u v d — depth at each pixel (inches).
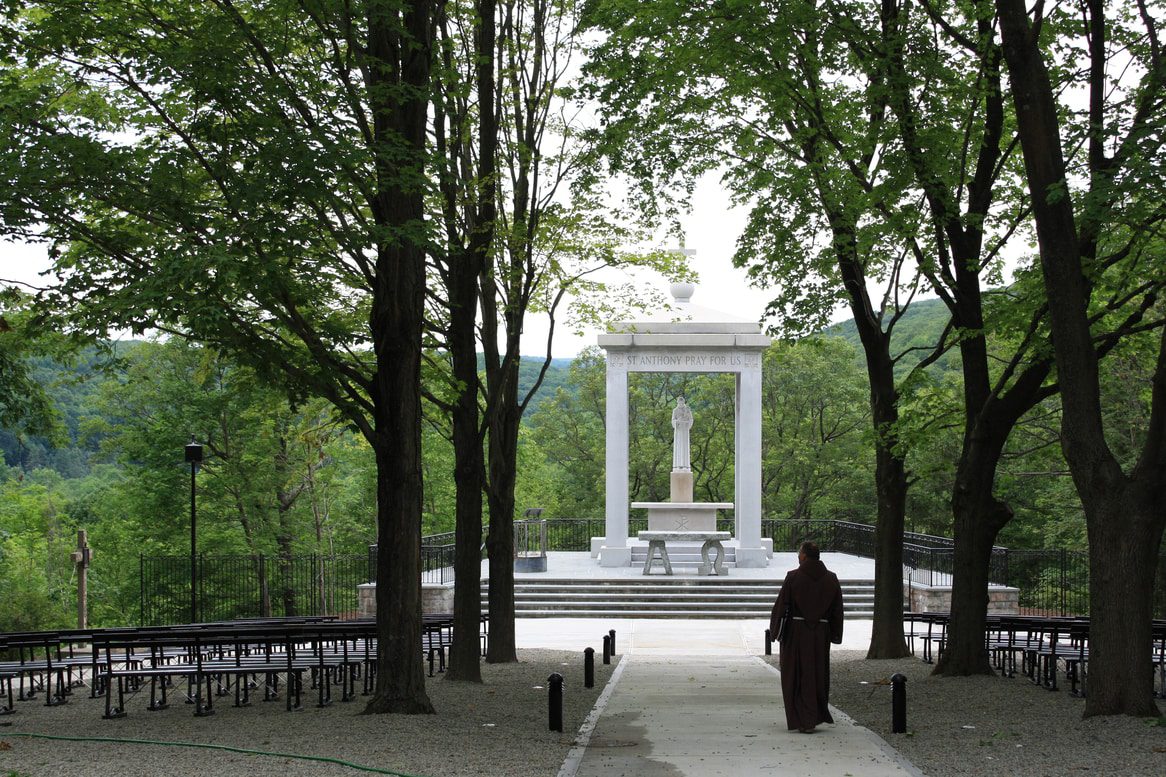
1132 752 356.8
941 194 545.6
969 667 597.3
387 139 466.3
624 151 649.6
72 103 501.7
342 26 454.6
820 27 544.1
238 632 504.7
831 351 1935.3
